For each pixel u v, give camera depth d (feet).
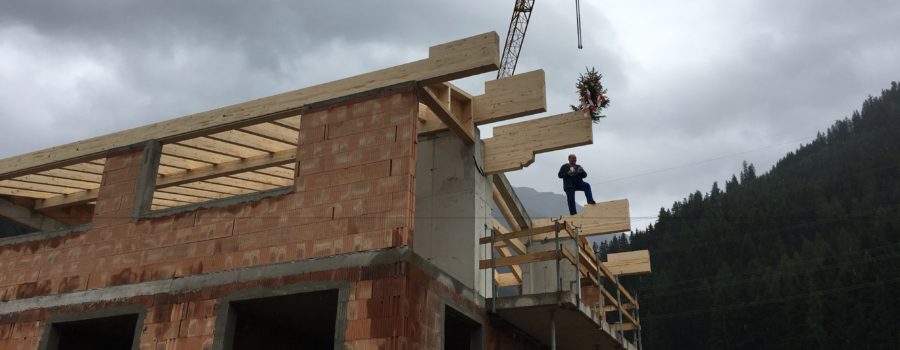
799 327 149.18
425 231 44.93
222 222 39.93
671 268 194.39
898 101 307.78
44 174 53.01
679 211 228.02
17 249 45.80
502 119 44.50
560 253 41.24
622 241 236.22
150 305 39.24
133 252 41.65
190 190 60.70
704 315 163.32
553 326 41.55
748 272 175.01
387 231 35.68
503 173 50.37
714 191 271.69
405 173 36.68
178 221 41.22
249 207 39.68
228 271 38.24
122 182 44.65
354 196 37.37
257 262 37.83
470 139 45.03
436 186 45.88
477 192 45.03
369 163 37.86
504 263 42.50
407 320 33.30
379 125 38.68
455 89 43.68
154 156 44.93
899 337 136.36
